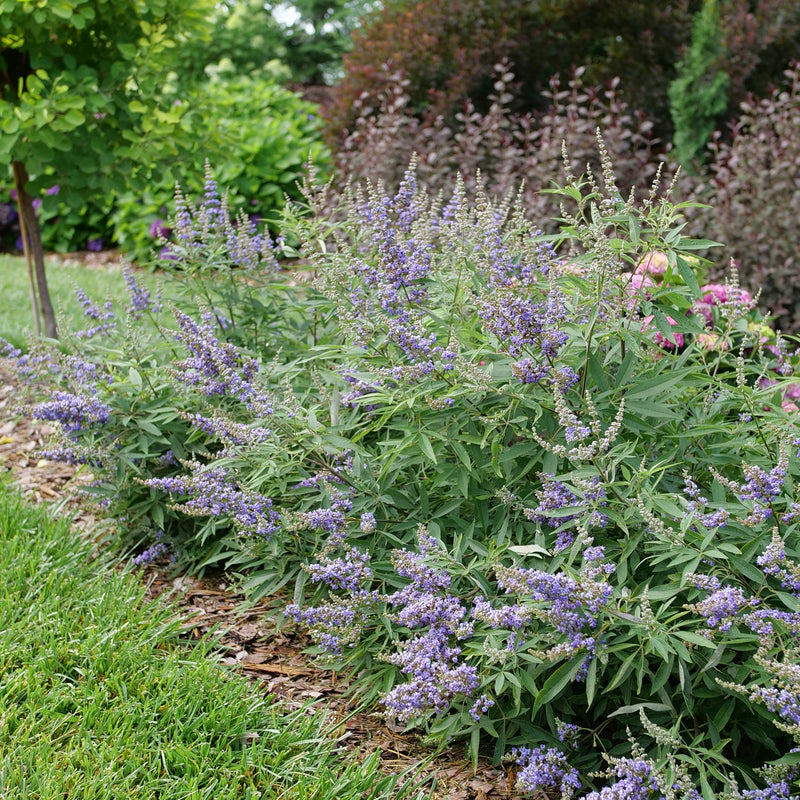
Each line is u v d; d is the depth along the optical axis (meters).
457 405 2.84
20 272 8.96
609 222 2.70
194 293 4.13
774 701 1.97
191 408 3.63
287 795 2.29
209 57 17.22
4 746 2.37
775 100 8.41
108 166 5.49
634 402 2.66
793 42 8.49
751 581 2.39
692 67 8.34
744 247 6.59
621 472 2.72
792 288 6.54
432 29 8.98
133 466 3.43
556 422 2.75
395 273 2.96
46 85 5.55
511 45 8.82
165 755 2.38
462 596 2.62
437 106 8.58
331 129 9.10
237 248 4.03
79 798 2.22
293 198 9.98
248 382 3.14
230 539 3.35
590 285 2.79
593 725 2.55
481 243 3.39
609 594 2.21
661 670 2.21
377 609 2.73
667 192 2.74
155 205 9.83
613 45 9.14
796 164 6.55
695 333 2.87
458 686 2.26
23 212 5.87
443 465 2.85
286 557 3.09
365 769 2.43
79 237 11.16
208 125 6.08
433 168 7.53
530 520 2.78
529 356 2.76
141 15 5.76
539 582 2.15
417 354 2.75
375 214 3.10
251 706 2.62
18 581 3.12
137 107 5.46
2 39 5.40
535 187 7.18
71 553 3.44
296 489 3.15
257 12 18.48
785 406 3.35
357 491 2.94
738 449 2.86
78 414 3.36
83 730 2.46
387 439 3.16
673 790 2.03
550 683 2.27
